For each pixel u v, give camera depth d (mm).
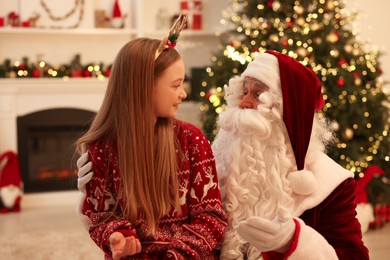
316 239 1567
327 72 4887
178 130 1787
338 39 5094
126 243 1564
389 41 6164
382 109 5016
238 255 1772
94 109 6383
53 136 6336
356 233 1740
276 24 5102
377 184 5070
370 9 6105
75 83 6270
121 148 1697
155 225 1696
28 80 6105
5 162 6020
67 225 5406
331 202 1755
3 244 4781
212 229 1696
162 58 1706
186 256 1646
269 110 1772
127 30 6543
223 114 1889
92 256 4438
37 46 6523
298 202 1755
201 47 6902
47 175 6367
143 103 1690
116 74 1736
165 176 1706
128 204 1676
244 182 1801
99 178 1740
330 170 1784
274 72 1790
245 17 5402
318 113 2014
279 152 1783
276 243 1499
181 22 1776
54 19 6402
